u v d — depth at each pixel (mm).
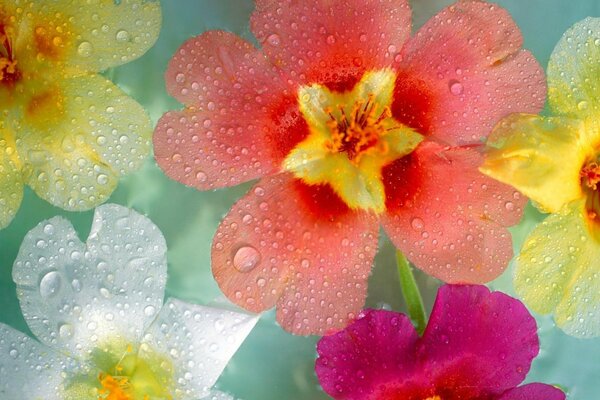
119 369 179
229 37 175
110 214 178
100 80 178
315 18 175
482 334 176
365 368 176
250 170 176
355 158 180
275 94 177
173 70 175
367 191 180
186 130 175
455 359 176
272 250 176
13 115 179
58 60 178
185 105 175
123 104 178
